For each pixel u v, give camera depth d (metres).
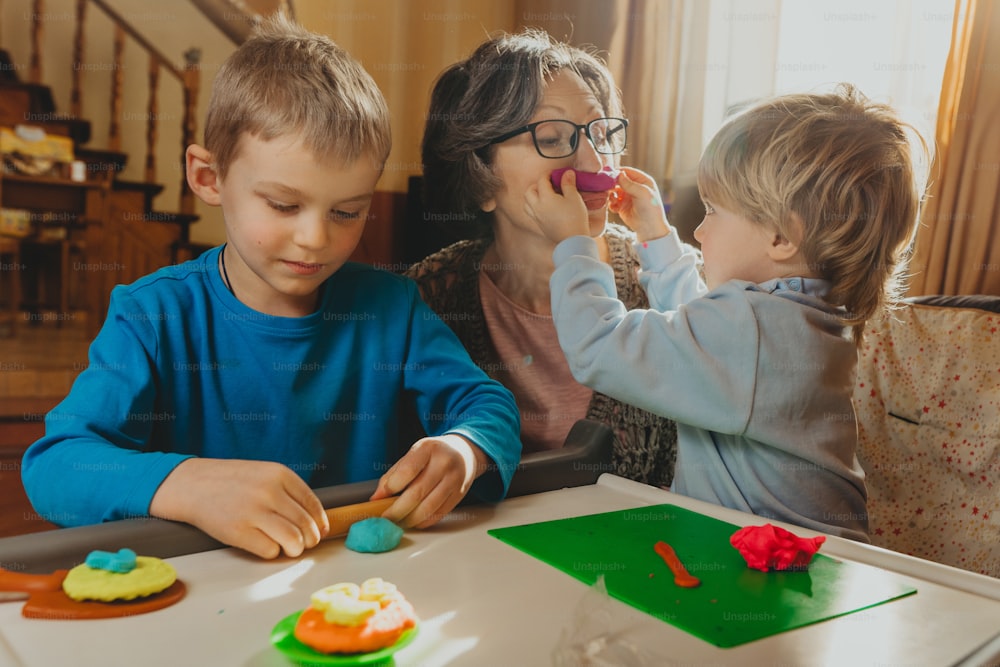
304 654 0.42
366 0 1.74
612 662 0.41
